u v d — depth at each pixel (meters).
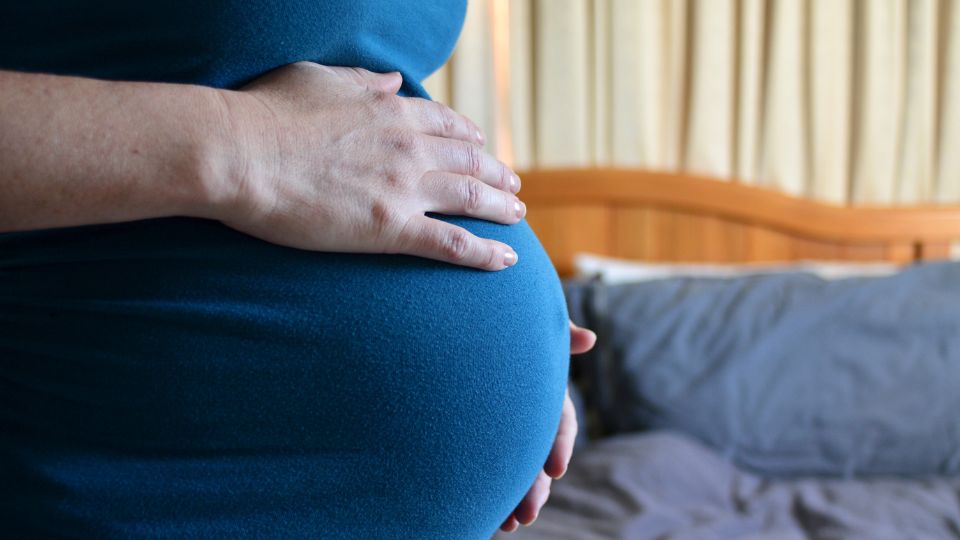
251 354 0.46
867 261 2.14
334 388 0.48
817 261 2.14
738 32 2.12
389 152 0.49
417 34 0.59
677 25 2.14
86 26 0.47
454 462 0.52
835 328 1.72
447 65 2.13
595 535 1.33
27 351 0.47
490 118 2.15
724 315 1.76
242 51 0.47
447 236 0.51
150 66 0.47
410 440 0.50
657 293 1.83
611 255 2.18
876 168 2.15
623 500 1.43
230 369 0.46
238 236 0.47
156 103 0.42
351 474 0.49
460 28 0.66
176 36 0.46
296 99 0.47
